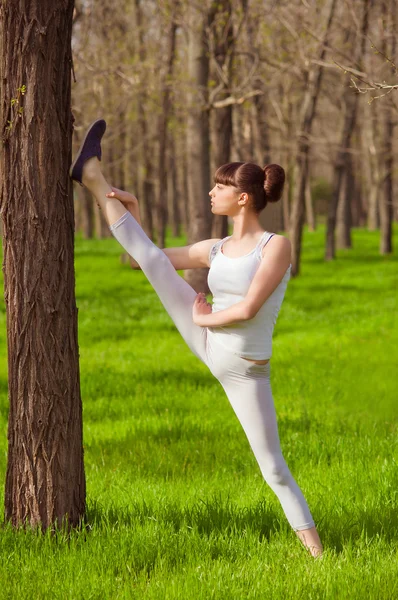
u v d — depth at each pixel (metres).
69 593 3.60
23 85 4.05
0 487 5.58
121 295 18.86
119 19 22.92
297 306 16.89
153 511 4.83
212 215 18.05
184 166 42.34
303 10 18.61
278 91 29.75
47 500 4.26
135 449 6.67
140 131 27.12
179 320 4.03
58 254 4.18
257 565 3.93
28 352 4.18
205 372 10.23
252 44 19.28
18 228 4.13
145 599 3.54
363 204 62.34
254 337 3.81
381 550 4.17
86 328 14.24
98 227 44.25
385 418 7.66
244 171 3.87
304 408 7.82
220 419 7.73
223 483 5.71
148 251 3.99
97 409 8.20
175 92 19.86
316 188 58.50
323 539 4.35
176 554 4.07
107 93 21.58
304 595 3.58
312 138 23.00
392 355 11.12
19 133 4.08
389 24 15.80
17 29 4.03
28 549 4.04
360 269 24.14
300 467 6.04
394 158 29.89
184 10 18.31
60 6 4.09
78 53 16.98
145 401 8.50
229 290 3.88
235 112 30.34
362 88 6.69
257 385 3.90
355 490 5.25
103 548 4.09
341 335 13.07
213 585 3.67
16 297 4.17
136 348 12.25
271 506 4.85
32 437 4.23
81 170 3.98
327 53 18.97
